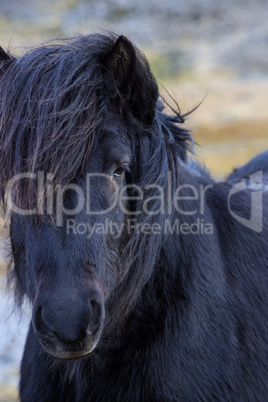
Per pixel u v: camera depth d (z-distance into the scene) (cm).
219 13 4028
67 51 404
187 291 452
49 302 361
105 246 389
